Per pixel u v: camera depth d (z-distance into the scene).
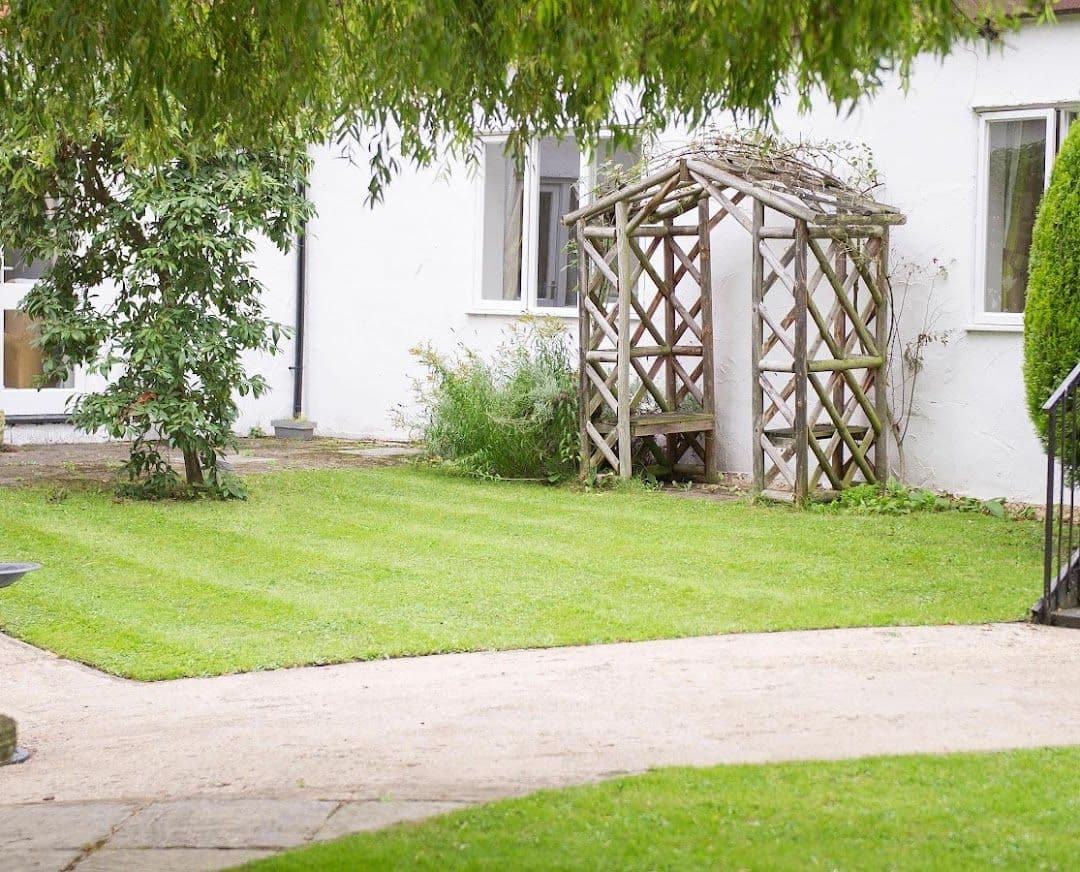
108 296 15.07
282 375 16.73
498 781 4.87
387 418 16.08
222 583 8.36
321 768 5.12
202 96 6.12
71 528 9.93
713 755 5.13
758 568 8.79
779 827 4.26
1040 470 11.46
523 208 14.77
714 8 4.89
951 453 11.88
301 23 5.08
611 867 3.93
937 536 9.92
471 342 15.32
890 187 12.06
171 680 6.54
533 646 6.99
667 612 7.64
